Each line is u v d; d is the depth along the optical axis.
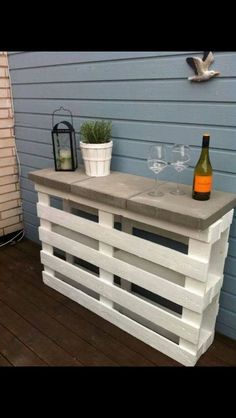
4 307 2.09
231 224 1.65
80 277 2.00
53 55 2.12
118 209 1.62
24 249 2.85
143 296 2.12
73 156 1.99
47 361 1.68
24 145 2.68
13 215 2.95
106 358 1.70
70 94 2.13
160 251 1.52
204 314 1.73
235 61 1.42
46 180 1.89
